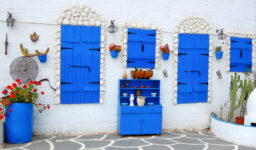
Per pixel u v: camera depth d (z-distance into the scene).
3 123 4.80
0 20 5.31
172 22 6.27
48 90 5.54
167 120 6.25
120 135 5.60
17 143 4.81
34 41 5.46
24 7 5.43
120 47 5.76
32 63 5.46
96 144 4.89
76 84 5.66
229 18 6.75
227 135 5.39
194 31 6.43
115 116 5.91
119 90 5.70
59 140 5.15
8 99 4.72
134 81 6.02
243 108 6.42
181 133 6.03
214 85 6.62
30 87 4.95
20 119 4.80
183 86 6.33
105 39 5.84
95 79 5.77
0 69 5.31
